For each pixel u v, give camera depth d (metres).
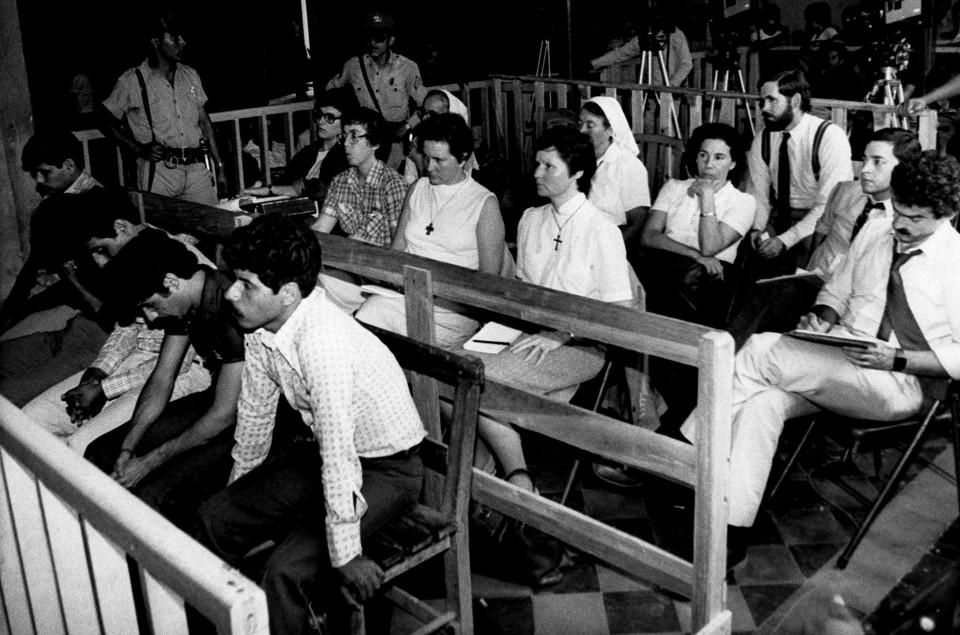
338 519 2.46
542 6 10.79
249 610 1.38
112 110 6.04
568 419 2.89
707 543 2.59
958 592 2.22
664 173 7.09
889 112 5.62
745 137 6.66
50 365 3.94
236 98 9.55
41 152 4.41
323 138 5.76
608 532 2.86
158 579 1.54
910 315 3.31
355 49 10.20
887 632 2.39
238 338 2.94
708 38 10.30
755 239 5.16
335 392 2.50
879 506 3.22
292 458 2.79
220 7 9.26
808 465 4.00
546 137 3.66
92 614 1.85
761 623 3.05
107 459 3.20
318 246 2.57
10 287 4.47
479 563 3.43
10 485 1.89
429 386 3.17
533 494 3.05
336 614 3.01
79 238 3.70
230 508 2.70
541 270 3.84
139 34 9.32
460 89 8.16
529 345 3.56
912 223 3.25
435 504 3.19
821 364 3.22
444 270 3.09
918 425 3.33
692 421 3.51
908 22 6.82
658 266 4.68
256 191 5.84
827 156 5.06
